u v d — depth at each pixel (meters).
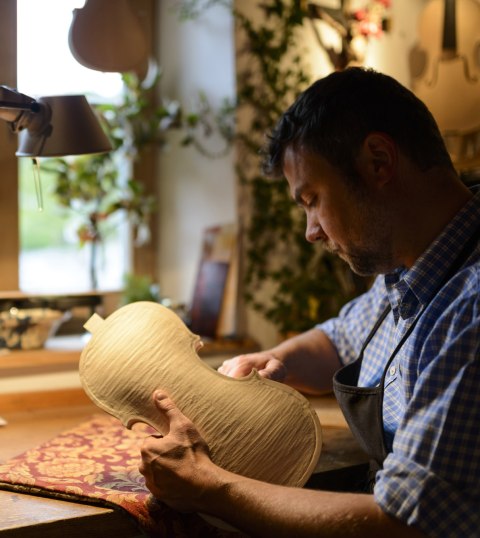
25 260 2.68
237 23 2.28
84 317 2.26
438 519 1.00
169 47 2.56
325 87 1.22
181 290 2.55
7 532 1.12
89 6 1.75
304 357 1.67
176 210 2.57
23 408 1.94
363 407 1.34
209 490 1.12
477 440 1.03
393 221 1.22
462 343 1.06
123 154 2.45
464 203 1.25
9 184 2.24
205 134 2.42
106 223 2.60
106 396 1.25
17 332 2.05
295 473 1.21
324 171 1.21
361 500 1.05
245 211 2.32
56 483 1.28
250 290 2.33
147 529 1.19
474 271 1.15
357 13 2.43
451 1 2.38
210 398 1.23
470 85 2.39
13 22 1.92
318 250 2.43
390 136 1.19
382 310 1.60
